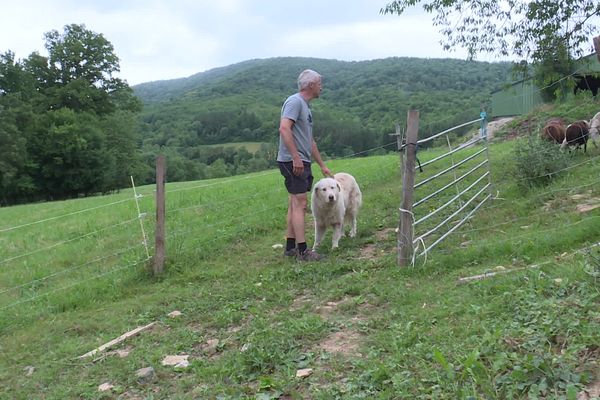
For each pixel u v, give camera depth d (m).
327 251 7.00
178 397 3.37
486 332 3.25
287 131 6.21
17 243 10.15
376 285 4.99
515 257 5.13
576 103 16.19
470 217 7.34
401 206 5.52
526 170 8.51
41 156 49.91
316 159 7.05
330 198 6.63
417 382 2.93
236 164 62.69
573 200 6.97
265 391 3.25
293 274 5.87
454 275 4.93
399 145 8.46
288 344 3.87
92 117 53.88
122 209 13.44
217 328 4.68
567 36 10.24
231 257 7.24
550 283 3.93
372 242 7.15
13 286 6.93
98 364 4.16
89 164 51.19
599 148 11.02
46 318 5.61
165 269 6.72
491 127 24.95
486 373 2.83
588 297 3.46
